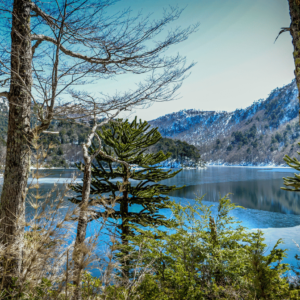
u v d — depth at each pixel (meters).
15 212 2.82
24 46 3.23
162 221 6.07
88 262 1.36
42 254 1.46
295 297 2.17
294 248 10.40
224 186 46.28
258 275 1.65
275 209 25.86
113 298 1.49
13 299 1.48
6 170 3.02
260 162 199.38
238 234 4.03
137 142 6.86
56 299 1.37
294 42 1.84
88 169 3.16
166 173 7.12
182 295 2.18
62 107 3.47
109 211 1.79
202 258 3.18
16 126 3.12
